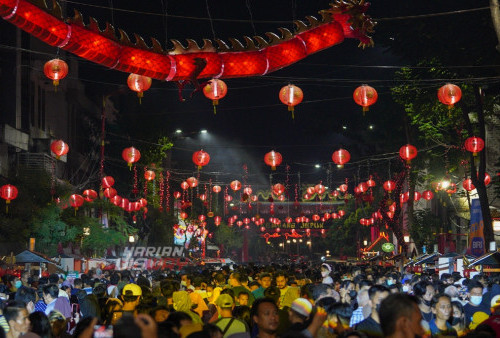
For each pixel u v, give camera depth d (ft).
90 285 54.29
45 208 110.22
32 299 37.47
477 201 103.40
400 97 107.24
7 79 126.82
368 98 52.95
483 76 90.94
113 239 137.80
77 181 165.99
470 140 75.36
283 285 47.24
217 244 293.84
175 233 199.93
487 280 54.70
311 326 21.44
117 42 33.81
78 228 123.34
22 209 105.19
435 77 95.81
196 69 35.37
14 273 80.89
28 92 135.33
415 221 152.25
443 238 133.39
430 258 105.19
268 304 25.22
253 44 36.76
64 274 80.64
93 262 136.36
